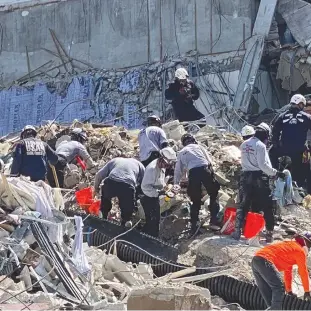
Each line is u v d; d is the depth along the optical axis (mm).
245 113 59531
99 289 25750
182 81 45906
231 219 32594
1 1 73812
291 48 60938
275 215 35000
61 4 71312
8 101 70938
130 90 65438
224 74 62750
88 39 70000
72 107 67812
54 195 31156
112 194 31453
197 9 65312
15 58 72812
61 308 23203
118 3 68812
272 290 23766
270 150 38219
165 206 33500
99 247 29719
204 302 22906
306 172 38469
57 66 71000
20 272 25906
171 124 41250
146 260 29609
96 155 39719
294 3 62156
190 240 32156
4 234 27266
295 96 38125
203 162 32250
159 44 66750
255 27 62219
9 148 43000
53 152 33688
